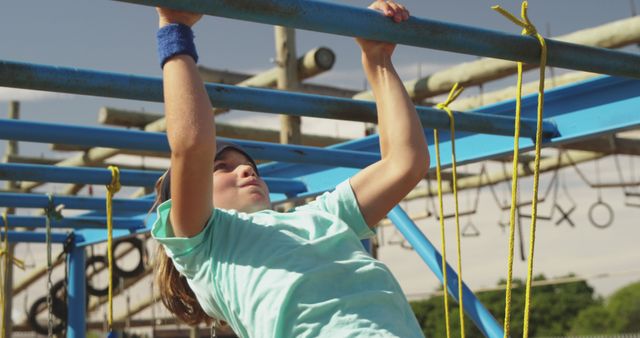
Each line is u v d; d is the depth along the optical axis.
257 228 1.87
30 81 2.47
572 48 2.19
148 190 9.80
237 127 8.20
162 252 2.18
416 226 3.84
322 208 2.05
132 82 2.64
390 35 1.96
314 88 7.77
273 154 3.78
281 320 1.72
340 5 1.91
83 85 2.55
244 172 2.03
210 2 1.75
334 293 1.75
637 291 36.62
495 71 6.66
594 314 35.69
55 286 7.20
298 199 4.84
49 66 2.50
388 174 2.04
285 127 7.44
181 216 1.80
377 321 1.72
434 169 4.12
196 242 1.84
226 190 2.00
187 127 1.74
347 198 2.04
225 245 1.85
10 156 10.44
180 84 1.78
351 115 2.87
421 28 1.99
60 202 4.47
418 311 34.53
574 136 3.51
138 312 13.90
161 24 1.87
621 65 2.31
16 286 12.64
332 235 1.86
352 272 1.79
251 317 1.77
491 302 35.47
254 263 1.80
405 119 2.06
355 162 3.96
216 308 1.92
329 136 9.06
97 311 13.48
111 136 3.38
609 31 5.93
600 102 3.44
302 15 1.85
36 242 6.12
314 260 1.80
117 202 4.70
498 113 3.83
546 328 35.16
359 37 1.97
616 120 3.37
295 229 1.88
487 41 2.05
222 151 2.10
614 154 8.16
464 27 2.04
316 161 3.88
